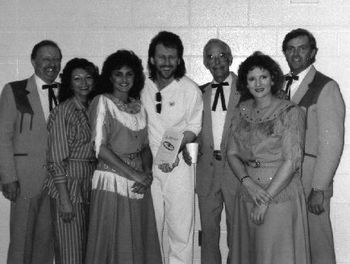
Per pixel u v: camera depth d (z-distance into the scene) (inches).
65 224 123.0
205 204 146.5
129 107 125.5
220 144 142.6
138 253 125.0
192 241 134.8
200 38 162.7
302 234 117.8
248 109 121.0
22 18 163.3
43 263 130.4
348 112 161.0
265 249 116.3
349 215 163.2
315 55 145.6
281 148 116.0
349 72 160.6
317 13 160.2
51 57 137.3
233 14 161.8
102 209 121.9
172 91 132.2
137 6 162.7
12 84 139.0
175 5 162.2
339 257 163.9
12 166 136.3
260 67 117.6
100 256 121.9
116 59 124.5
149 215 129.0
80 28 163.2
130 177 123.2
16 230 138.3
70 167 123.0
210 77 163.0
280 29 161.3
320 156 127.6
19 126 136.9
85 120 124.7
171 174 131.4
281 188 114.9
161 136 131.6
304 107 130.2
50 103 137.1
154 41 131.6
